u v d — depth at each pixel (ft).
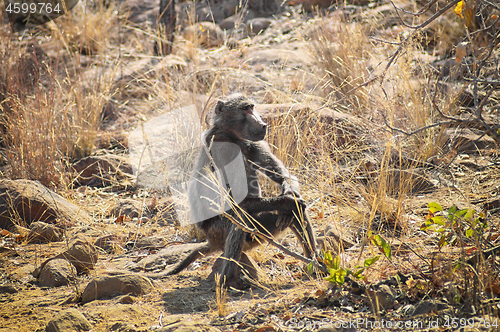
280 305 15.17
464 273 13.74
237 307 15.47
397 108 30.30
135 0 72.33
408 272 15.99
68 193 30.63
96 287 16.92
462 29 39.42
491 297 13.69
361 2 59.57
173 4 55.01
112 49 55.11
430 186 25.41
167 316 15.14
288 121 29.84
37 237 24.21
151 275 19.04
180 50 50.08
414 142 28.58
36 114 33.73
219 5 68.33
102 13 60.85
